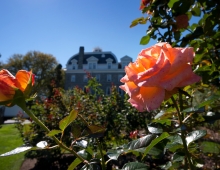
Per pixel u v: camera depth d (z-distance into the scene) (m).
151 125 0.81
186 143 0.82
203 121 0.91
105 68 35.09
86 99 5.11
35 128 4.52
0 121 14.83
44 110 4.83
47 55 33.34
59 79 33.66
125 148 0.81
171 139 0.89
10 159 5.45
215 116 0.83
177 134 0.82
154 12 1.75
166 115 1.06
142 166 0.75
